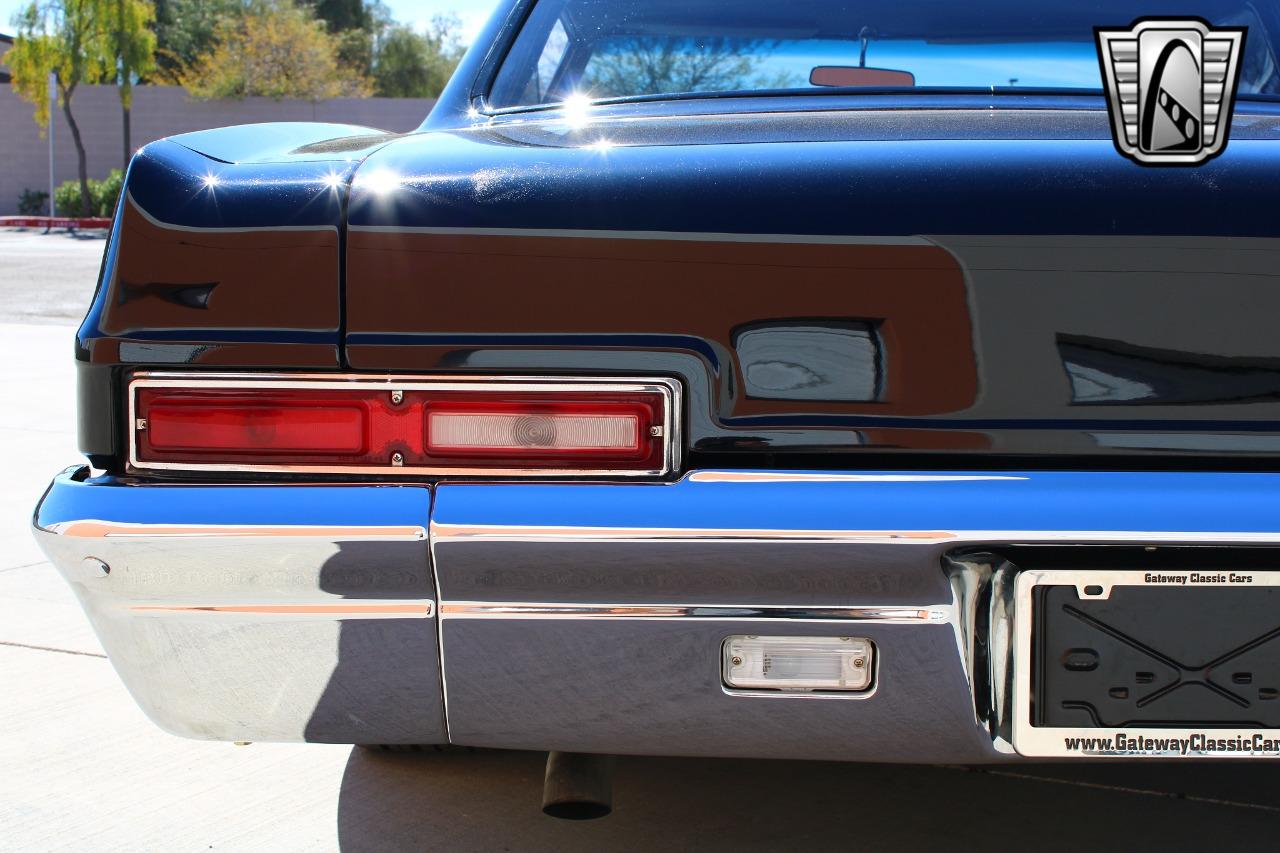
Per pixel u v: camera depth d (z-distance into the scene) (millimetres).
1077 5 2020
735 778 2254
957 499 1341
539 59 2053
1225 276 1374
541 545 1366
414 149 1566
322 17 51312
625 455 1408
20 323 10633
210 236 1439
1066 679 1372
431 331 1412
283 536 1383
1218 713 1377
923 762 1438
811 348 1390
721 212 1400
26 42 32125
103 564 1418
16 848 2102
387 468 1423
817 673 1396
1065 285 1375
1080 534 1326
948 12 2023
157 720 1527
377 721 1474
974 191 1396
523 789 2256
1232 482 1351
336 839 2100
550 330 1403
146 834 2145
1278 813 2143
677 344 1396
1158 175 1403
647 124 1731
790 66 2035
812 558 1348
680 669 1401
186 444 1440
